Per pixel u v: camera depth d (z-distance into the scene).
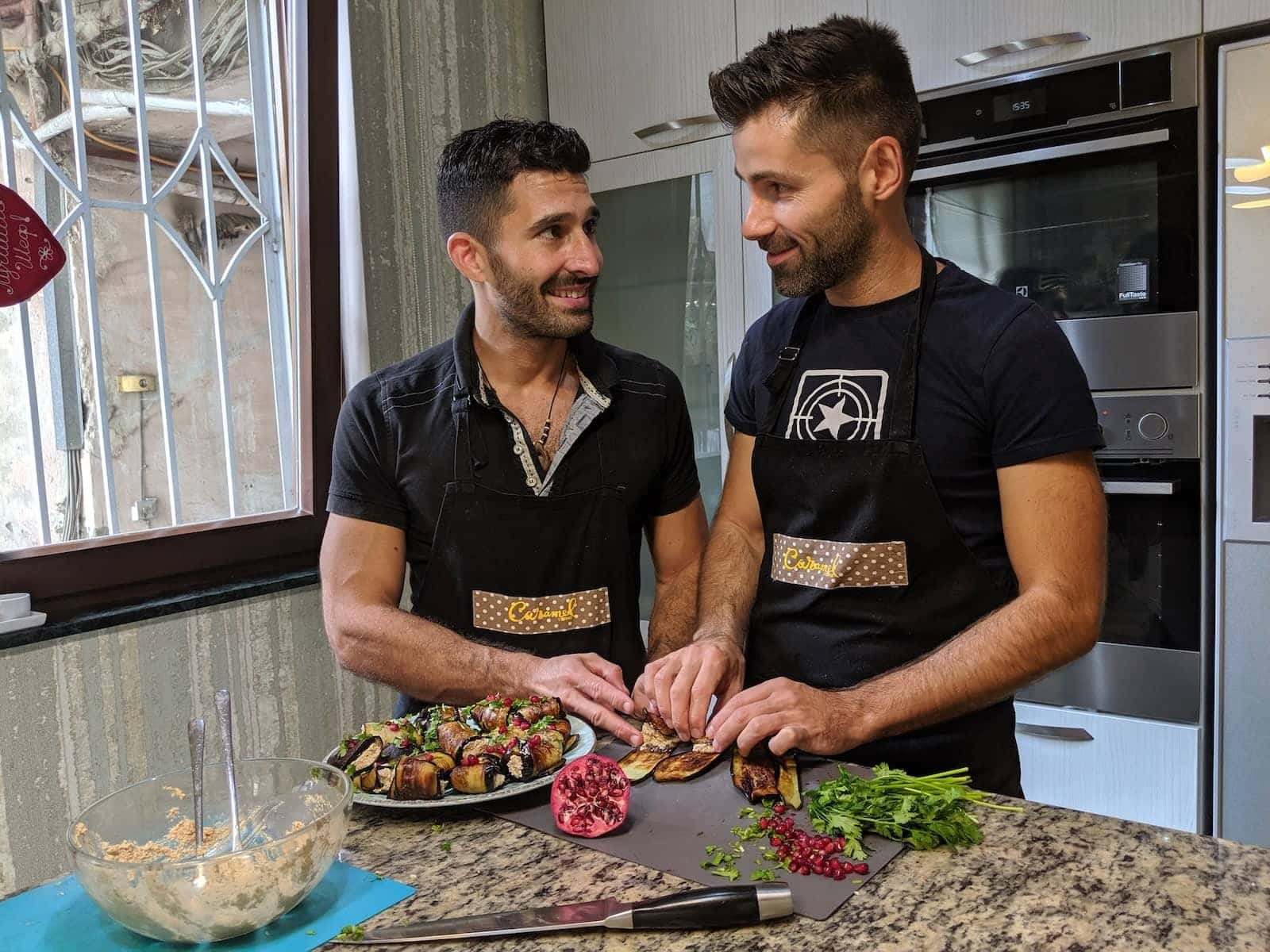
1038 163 2.17
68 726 1.89
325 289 2.40
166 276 2.17
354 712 2.42
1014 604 1.16
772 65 1.18
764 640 1.40
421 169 2.56
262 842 0.88
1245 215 1.96
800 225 1.22
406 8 2.50
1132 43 2.04
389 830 0.98
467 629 1.49
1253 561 2.02
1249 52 1.92
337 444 1.53
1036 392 1.17
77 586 1.97
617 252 2.88
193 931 0.75
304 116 2.30
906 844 0.90
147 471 2.16
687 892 0.78
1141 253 2.08
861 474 1.28
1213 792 2.12
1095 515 1.18
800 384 1.37
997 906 0.78
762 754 1.08
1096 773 2.23
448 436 1.48
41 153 1.95
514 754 1.03
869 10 2.36
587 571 1.50
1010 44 2.15
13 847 1.82
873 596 1.29
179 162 2.19
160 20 2.13
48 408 1.99
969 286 1.27
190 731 0.85
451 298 2.66
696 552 1.62
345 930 0.78
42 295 1.96
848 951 0.73
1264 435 2.02
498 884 0.85
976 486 1.25
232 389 2.31
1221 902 0.77
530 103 2.90
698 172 2.65
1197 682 2.10
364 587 1.46
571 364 1.53
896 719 1.12
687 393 2.79
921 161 2.35
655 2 2.67
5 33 1.88
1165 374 2.08
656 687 1.21
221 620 2.14
